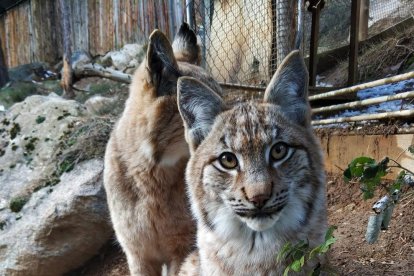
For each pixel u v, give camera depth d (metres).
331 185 1.24
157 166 0.87
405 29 1.95
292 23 1.46
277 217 0.64
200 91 0.72
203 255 0.73
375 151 1.14
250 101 0.72
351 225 1.04
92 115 1.80
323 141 1.31
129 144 0.90
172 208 0.89
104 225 1.43
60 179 1.51
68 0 3.34
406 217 0.98
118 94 2.30
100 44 3.14
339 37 2.12
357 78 1.74
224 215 0.68
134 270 0.94
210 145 0.69
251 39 1.58
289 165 0.65
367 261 0.91
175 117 0.86
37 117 1.79
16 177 1.62
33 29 3.74
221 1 1.71
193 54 1.06
